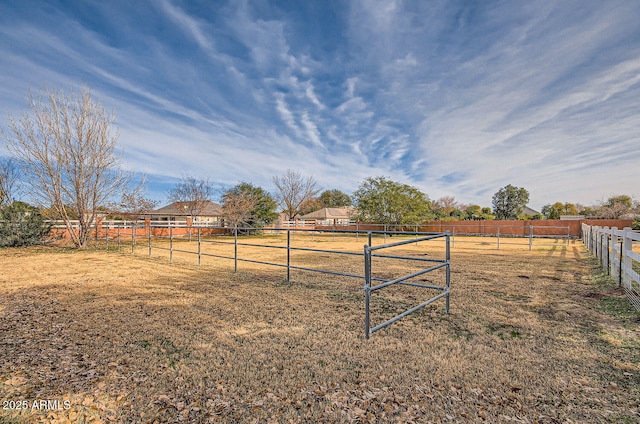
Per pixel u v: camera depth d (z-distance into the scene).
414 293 4.87
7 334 3.16
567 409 1.83
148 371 2.36
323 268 7.55
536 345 2.79
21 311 4.00
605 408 1.83
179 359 2.57
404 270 7.13
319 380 2.21
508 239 18.25
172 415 1.80
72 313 3.90
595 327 3.24
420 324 3.40
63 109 12.43
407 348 2.75
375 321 3.56
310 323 3.48
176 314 3.85
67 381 2.20
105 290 5.22
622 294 4.60
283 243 16.38
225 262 8.83
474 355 2.59
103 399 1.97
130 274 6.82
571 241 16.48
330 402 1.93
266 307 4.14
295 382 2.18
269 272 7.02
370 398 1.97
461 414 1.78
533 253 10.63
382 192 24.59
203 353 2.69
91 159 12.98
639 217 20.53
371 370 2.35
